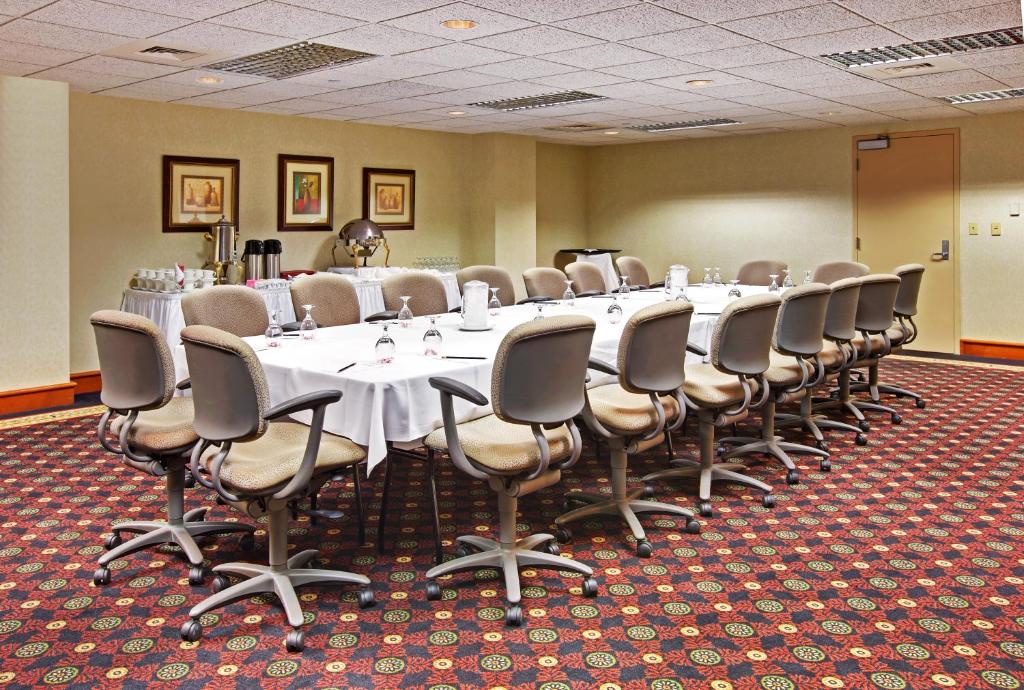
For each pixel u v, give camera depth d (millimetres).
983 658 2562
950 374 7402
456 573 3225
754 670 2508
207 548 3463
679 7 4160
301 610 2814
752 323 3818
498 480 2986
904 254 8891
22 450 4949
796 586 3096
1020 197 8117
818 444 4957
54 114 6062
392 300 5473
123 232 7012
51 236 6117
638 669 2520
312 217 8320
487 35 4742
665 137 10109
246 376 2654
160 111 7152
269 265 7535
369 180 8773
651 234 10898
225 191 7629
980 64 5660
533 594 3049
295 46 5004
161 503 4004
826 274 7125
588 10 4215
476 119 8312
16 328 6004
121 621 2832
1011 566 3252
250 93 6672
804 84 6426
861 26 4574
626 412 3430
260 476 2717
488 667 2535
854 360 5312
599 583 3137
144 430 3154
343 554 3420
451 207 9625
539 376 2818
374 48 5062
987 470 4531
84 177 6754
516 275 9844
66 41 4801
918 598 2984
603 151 11250
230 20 4355
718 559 3357
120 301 7039
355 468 3523
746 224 10016
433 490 3275
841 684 2424
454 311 5586
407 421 3096
